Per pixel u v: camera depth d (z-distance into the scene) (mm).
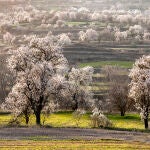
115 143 101625
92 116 130875
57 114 166500
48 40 142000
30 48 139750
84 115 164625
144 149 95000
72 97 183625
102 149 93125
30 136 108625
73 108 184250
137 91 133375
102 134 114688
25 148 92688
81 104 184625
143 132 121125
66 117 157875
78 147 94812
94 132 117625
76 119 152750
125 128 126875
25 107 133750
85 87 199125
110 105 183375
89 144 99000
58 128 123062
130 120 155875
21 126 125000
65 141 102375
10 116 154375
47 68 133750
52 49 140625
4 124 130375
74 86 183000
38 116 134625
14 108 133875
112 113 178625
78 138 107000
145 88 132500
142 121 153000
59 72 171250
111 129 125375
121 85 181375
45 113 142750
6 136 108062
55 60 142000
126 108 169125
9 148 92562
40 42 140125
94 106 186375
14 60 135250
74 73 195125
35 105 133500
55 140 103500
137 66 138875
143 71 134625
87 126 130750
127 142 103688
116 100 168500
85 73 195500
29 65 134625
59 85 135500
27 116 135875
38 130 118125
